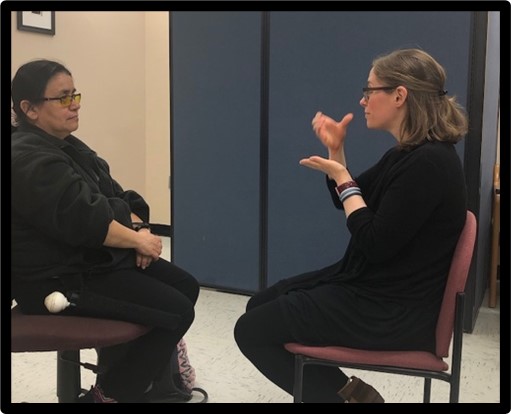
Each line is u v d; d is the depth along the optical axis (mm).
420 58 1359
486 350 2475
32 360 2330
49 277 1435
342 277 1464
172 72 3252
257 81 3020
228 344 2535
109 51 4613
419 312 1347
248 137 3088
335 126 1598
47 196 1399
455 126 1341
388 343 1335
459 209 1308
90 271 1483
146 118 5047
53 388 2068
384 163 1512
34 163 1411
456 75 2561
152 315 1494
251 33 2998
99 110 4590
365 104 1421
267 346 1466
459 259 1293
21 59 3824
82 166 1667
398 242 1295
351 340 1353
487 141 2791
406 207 1276
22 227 1429
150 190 5137
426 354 1339
